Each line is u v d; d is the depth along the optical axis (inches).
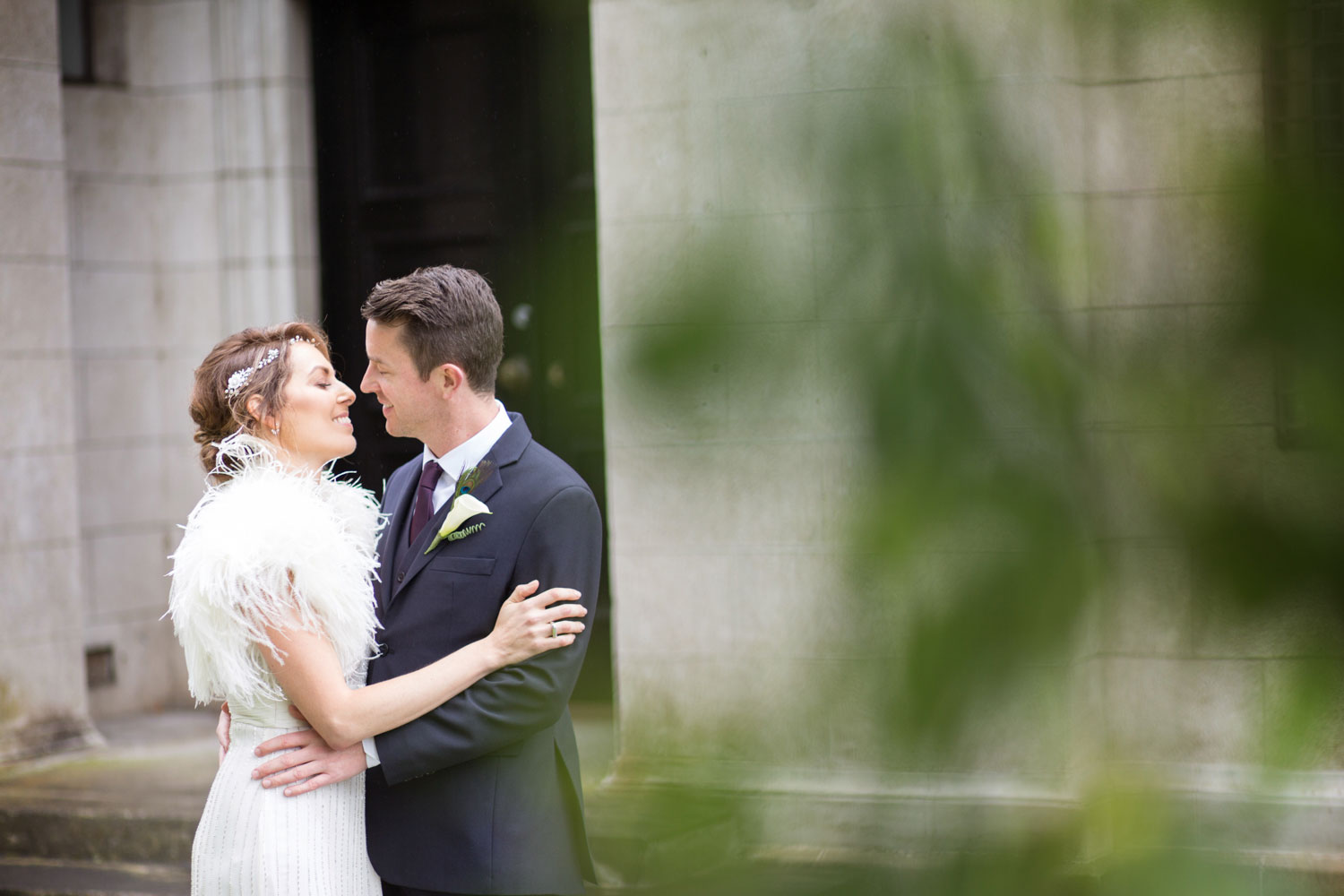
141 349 316.2
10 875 235.1
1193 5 19.7
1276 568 19.1
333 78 294.4
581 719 269.0
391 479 125.6
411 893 113.0
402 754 107.8
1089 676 21.4
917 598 20.8
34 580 277.0
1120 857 21.9
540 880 110.1
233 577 104.0
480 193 278.8
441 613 112.6
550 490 113.0
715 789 23.0
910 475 20.5
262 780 110.0
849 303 20.7
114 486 313.4
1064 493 20.2
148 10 311.9
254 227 303.7
